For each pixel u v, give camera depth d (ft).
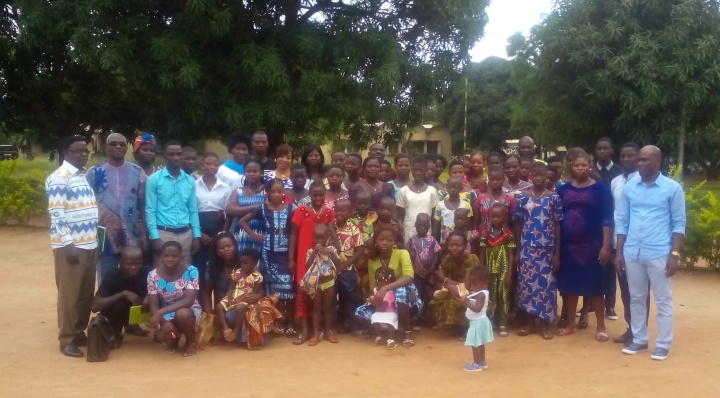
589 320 23.50
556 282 21.24
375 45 39.40
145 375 17.25
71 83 49.16
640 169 18.78
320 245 20.08
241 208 21.13
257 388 16.24
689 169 109.81
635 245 18.94
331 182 21.75
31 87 47.93
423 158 23.16
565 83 51.60
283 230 20.72
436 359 18.76
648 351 19.47
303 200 21.25
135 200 20.49
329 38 40.11
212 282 20.70
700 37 45.75
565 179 31.24
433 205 22.47
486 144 124.36
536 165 21.26
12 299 25.59
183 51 36.40
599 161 23.09
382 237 20.31
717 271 31.78
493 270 21.17
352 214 21.35
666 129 46.98
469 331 17.61
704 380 16.93
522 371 17.65
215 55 39.27
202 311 20.15
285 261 20.84
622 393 15.97
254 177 21.49
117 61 35.63
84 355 18.92
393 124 45.44
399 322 20.22
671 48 45.27
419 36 44.06
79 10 35.70
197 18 36.32
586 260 20.58
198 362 18.40
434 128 133.28
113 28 37.45
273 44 39.11
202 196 21.85
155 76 38.17
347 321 21.67
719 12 45.65
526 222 21.17
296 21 42.04
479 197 22.03
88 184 19.10
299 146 48.55
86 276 18.83
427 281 21.63
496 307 21.43
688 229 31.60
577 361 18.54
